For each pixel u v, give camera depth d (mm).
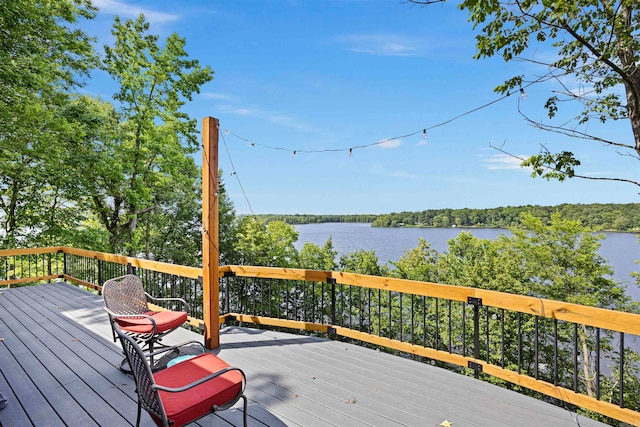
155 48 12750
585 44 2814
